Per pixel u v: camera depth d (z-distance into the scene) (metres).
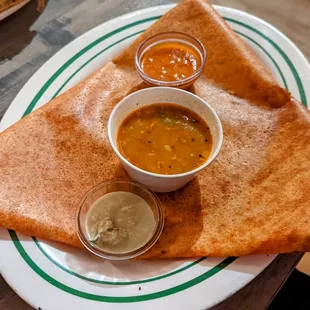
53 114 0.27
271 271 0.24
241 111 0.29
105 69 0.31
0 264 0.22
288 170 0.25
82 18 0.38
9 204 0.23
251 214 0.23
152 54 0.33
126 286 0.21
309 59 0.42
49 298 0.21
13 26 0.38
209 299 0.20
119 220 0.23
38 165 0.25
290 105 0.28
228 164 0.26
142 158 0.25
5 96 0.32
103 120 0.28
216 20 0.33
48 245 0.23
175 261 0.22
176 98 0.27
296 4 0.51
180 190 0.25
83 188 0.25
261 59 0.33
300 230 0.22
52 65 0.32
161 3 0.39
